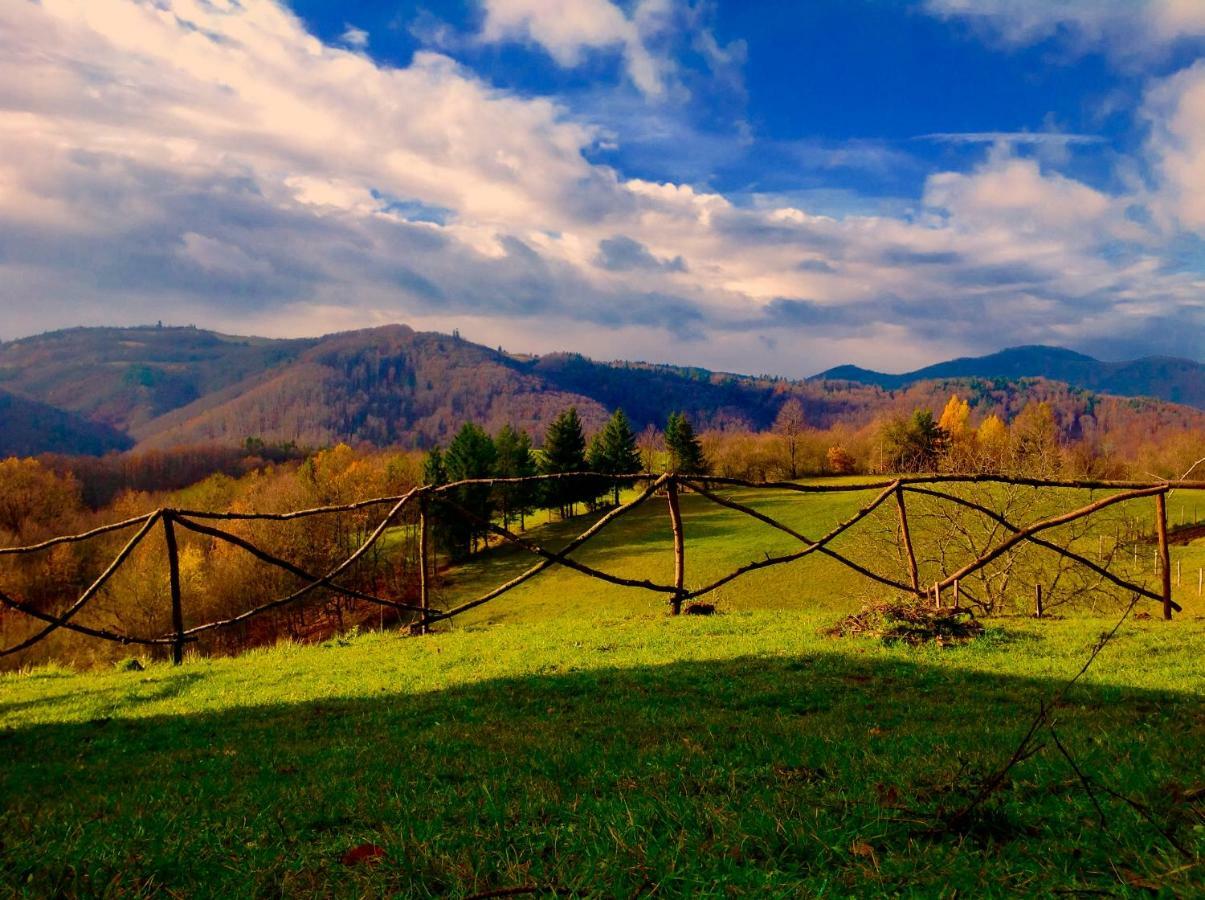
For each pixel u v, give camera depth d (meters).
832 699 9.40
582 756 6.67
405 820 4.76
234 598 54.03
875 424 106.00
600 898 3.40
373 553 68.44
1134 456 78.50
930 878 3.35
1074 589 25.89
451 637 16.16
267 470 123.44
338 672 13.28
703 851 3.81
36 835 4.80
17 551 15.26
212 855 4.29
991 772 4.73
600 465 104.12
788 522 76.75
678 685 10.54
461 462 85.06
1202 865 3.10
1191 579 34.47
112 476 124.69
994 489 29.38
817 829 4.01
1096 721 7.46
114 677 14.49
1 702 12.95
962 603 27.20
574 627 16.17
